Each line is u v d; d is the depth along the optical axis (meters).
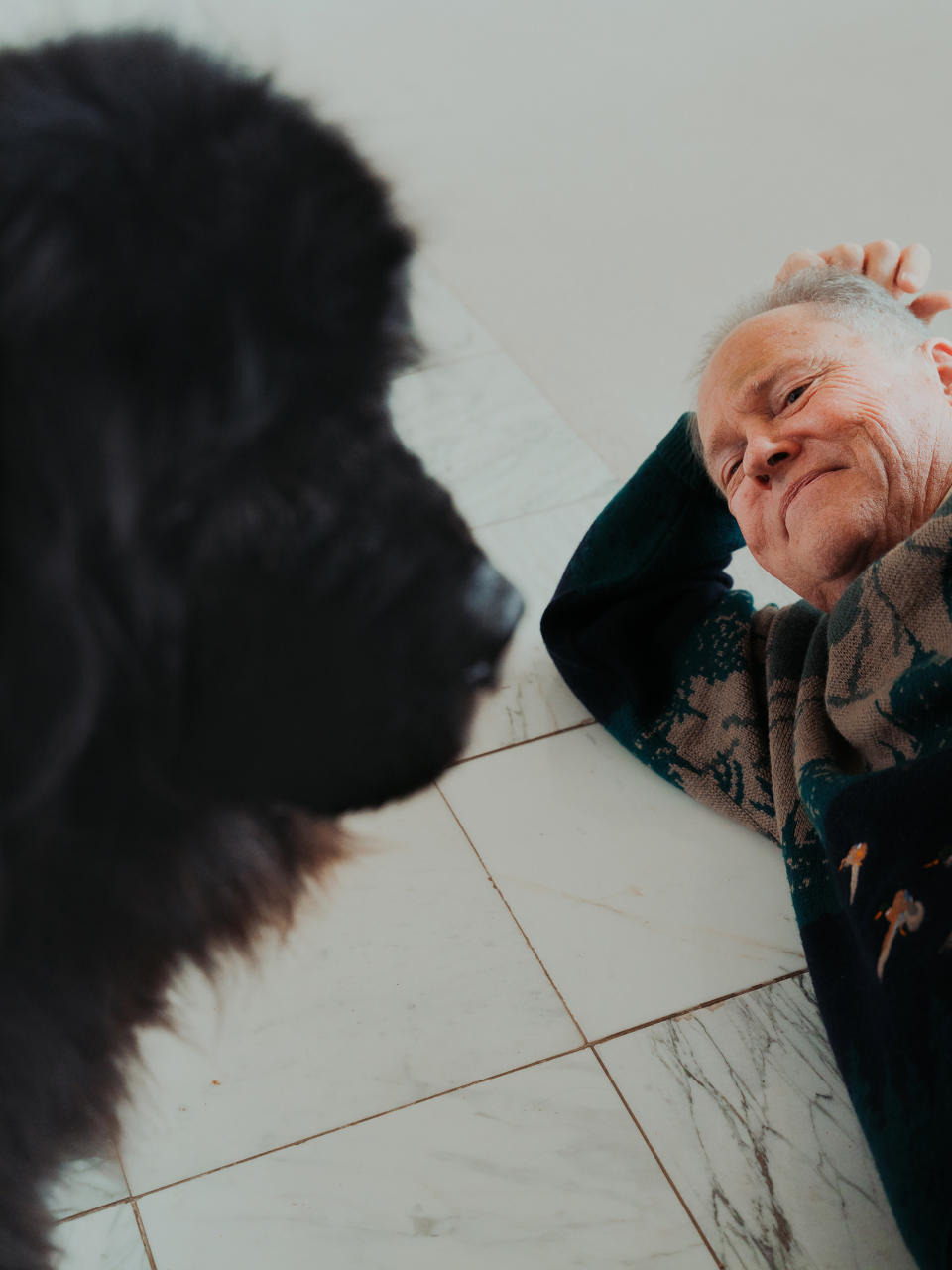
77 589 0.33
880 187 2.77
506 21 4.05
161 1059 1.28
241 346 0.35
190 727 0.39
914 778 1.15
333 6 4.33
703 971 1.34
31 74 0.37
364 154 0.43
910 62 3.32
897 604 1.30
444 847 1.51
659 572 1.68
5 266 0.33
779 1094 1.21
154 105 0.36
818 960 1.24
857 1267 1.06
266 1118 1.22
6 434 0.33
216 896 0.50
